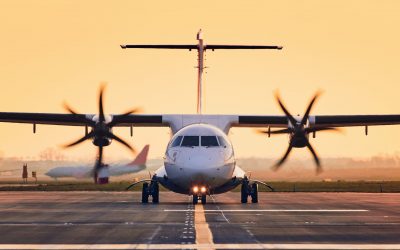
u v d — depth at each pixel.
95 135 132.75
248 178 128.62
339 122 140.88
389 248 64.81
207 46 143.75
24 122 142.50
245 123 136.75
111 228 80.56
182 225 83.81
